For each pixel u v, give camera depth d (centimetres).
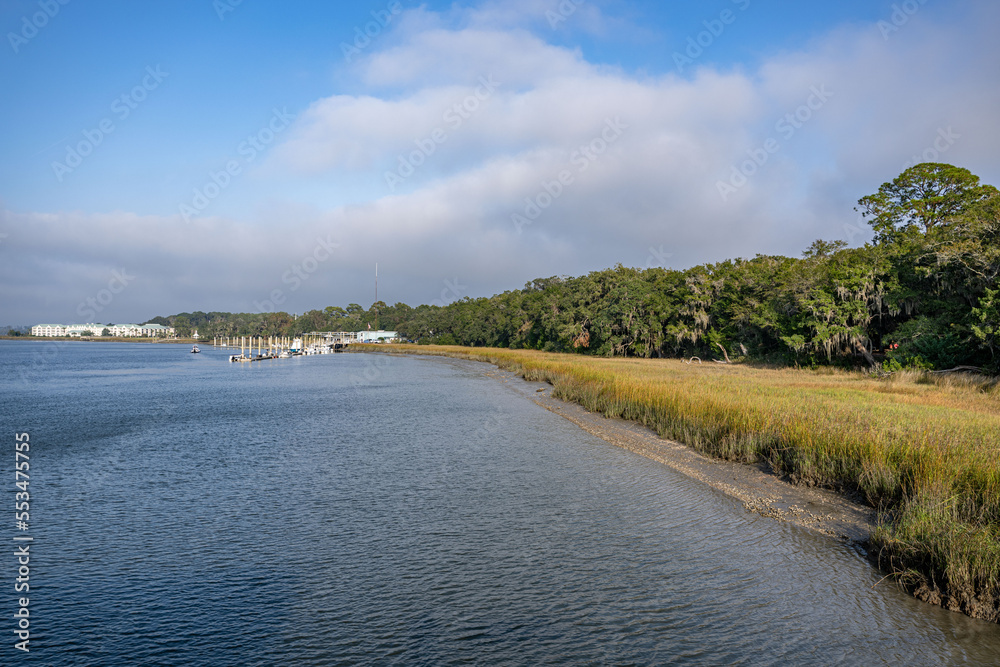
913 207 5606
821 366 4566
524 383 4891
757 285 5656
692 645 771
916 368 3591
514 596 929
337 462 1919
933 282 3647
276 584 994
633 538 1167
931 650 730
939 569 878
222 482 1670
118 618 885
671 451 1933
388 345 16588
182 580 1016
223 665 759
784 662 724
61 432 2609
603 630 818
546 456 1950
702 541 1133
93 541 1205
